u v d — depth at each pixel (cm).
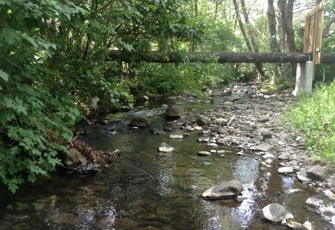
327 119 500
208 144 518
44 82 352
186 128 636
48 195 325
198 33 561
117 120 694
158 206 306
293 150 461
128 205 307
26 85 282
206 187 350
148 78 909
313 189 340
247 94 1170
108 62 629
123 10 418
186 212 294
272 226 268
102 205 306
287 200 314
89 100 591
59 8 237
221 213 291
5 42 228
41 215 283
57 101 335
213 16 1506
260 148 480
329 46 1153
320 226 264
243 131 591
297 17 1922
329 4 1260
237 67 1770
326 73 1123
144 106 884
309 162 404
